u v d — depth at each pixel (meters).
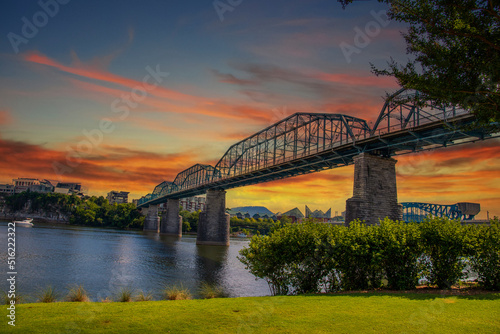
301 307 13.68
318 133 75.06
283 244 20.66
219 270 54.81
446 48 12.89
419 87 13.27
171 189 177.62
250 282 43.09
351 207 52.31
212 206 117.38
